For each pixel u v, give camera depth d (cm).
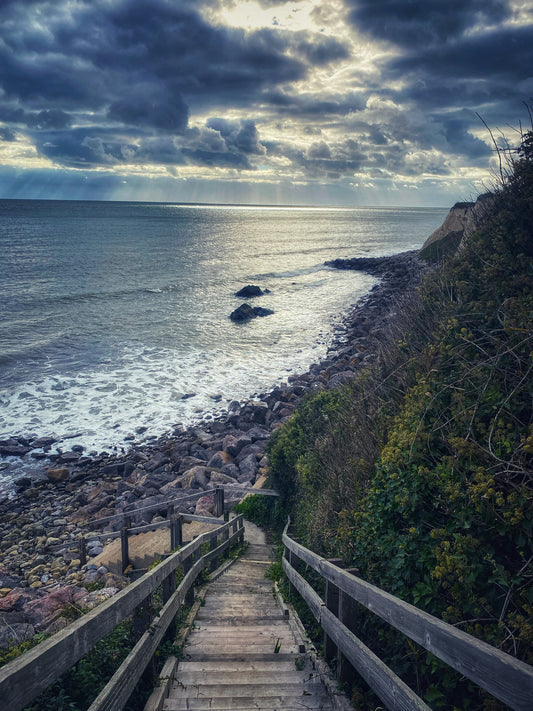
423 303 712
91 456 1592
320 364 2270
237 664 398
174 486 1364
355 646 310
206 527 1033
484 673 176
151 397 1989
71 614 462
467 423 396
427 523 372
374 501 431
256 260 5994
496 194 652
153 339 2702
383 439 550
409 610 239
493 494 313
